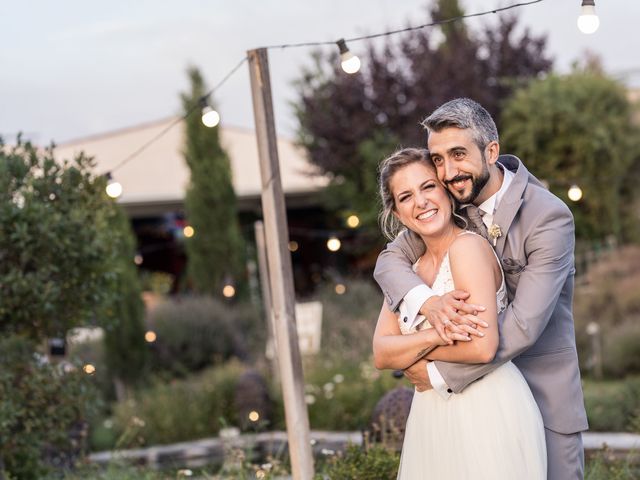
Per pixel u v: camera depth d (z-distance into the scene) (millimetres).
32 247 6859
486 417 3369
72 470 8039
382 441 5887
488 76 18609
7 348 7121
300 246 21422
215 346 14188
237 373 11758
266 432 10539
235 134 20312
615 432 8812
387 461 5270
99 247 7145
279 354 5445
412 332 3469
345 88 18078
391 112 17984
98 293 7270
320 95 18734
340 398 10711
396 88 18109
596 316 13711
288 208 21328
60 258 7031
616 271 14789
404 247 3678
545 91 16938
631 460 6273
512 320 3354
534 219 3465
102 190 7324
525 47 18797
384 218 3709
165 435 10898
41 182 7121
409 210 3473
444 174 3455
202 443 10477
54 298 6867
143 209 19281
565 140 16750
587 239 16938
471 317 3285
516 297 3410
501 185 3562
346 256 20594
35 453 7105
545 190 3578
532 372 3621
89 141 19734
